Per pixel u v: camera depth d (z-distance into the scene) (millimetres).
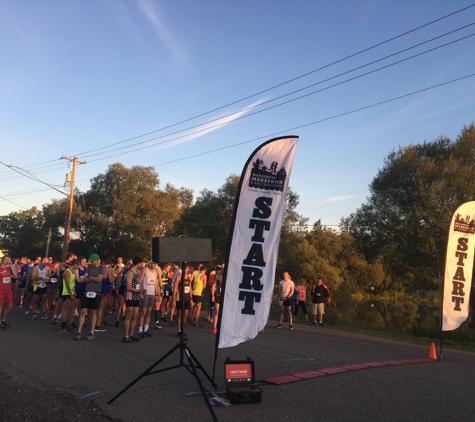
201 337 10992
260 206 6109
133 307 9766
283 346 10078
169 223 50969
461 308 9547
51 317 13961
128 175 50781
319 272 48094
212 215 41906
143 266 10219
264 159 6188
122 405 5359
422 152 26500
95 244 50031
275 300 26828
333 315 18016
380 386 6535
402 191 25547
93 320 10055
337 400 5750
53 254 58500
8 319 13141
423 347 11273
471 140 24703
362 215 27766
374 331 14453
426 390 6391
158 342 9906
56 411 5133
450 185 23844
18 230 71000
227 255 5945
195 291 13383
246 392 5504
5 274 11180
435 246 23875
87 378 6559
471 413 5375
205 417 5004
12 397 5633
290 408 5379
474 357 9930
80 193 51969
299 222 41219
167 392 5938
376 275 52125
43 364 7379
